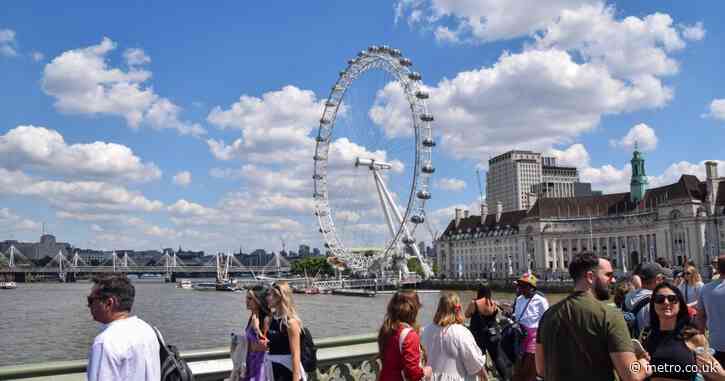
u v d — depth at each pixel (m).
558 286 167.00
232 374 11.67
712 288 13.18
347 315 104.88
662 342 10.36
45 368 10.06
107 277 8.47
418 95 124.75
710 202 185.50
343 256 150.50
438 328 12.22
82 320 93.56
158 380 8.45
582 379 8.69
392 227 159.88
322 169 147.50
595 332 8.67
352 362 14.07
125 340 8.12
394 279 182.50
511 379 15.06
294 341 11.27
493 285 195.50
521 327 15.04
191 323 90.12
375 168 155.75
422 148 125.88
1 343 65.75
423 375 10.38
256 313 11.77
